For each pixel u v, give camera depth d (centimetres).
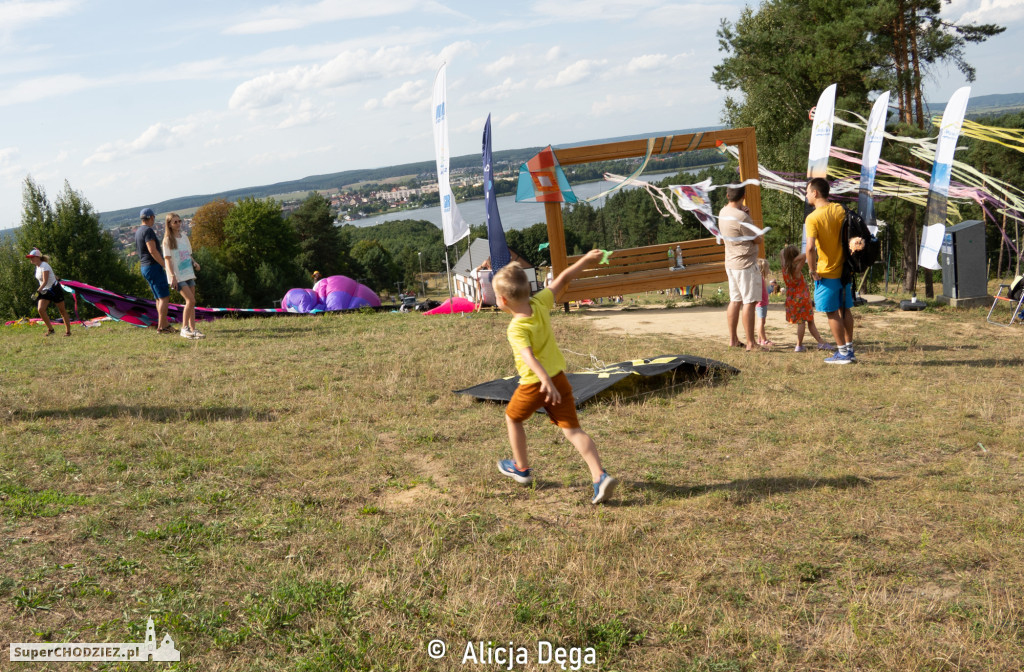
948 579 316
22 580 313
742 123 3241
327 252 9869
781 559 342
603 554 349
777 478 451
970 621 281
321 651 268
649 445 535
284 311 1572
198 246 8019
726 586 318
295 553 351
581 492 441
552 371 418
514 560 343
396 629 285
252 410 647
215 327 1248
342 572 331
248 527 382
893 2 2519
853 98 2680
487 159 1252
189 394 707
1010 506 387
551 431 579
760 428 567
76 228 4175
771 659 263
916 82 2664
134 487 438
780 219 3181
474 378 775
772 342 954
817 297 786
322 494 438
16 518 379
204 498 422
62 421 587
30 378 794
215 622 287
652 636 281
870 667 256
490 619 290
